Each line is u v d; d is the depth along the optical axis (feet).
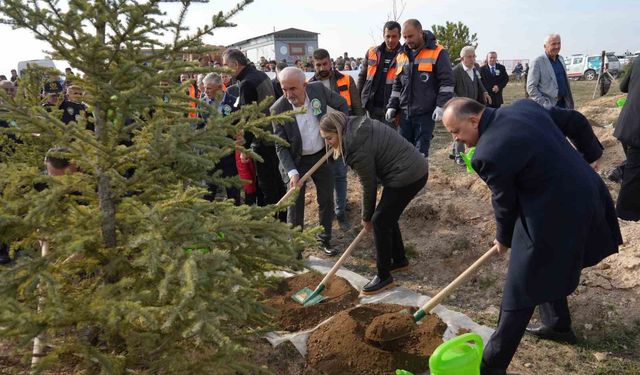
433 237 15.69
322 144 13.94
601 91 44.83
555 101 19.62
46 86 10.92
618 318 11.03
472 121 8.57
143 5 5.91
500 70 27.61
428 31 17.95
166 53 6.65
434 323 10.64
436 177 19.85
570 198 7.95
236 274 5.98
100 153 6.82
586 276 12.51
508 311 8.52
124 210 7.31
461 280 9.66
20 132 6.86
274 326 7.99
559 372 9.53
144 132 7.48
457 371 7.80
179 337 6.79
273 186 15.12
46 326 5.56
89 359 5.98
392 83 19.45
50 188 6.81
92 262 7.12
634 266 12.25
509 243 8.93
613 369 9.59
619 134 13.46
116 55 6.59
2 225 5.90
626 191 13.69
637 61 13.37
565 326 10.27
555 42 18.89
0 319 5.14
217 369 6.56
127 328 6.34
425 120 18.25
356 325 10.29
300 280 13.12
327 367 9.53
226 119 7.09
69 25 5.91
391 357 9.45
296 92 13.05
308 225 17.72
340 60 50.75
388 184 11.50
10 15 5.78
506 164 7.88
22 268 5.84
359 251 15.75
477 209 16.44
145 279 6.68
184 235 6.36
